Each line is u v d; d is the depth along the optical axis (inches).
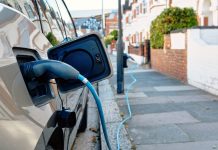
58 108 92.2
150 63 690.8
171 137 199.9
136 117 250.8
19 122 59.4
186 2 636.7
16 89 63.2
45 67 75.0
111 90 383.6
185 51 419.8
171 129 216.1
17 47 72.5
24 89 67.7
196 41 374.9
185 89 372.2
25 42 79.7
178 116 249.4
